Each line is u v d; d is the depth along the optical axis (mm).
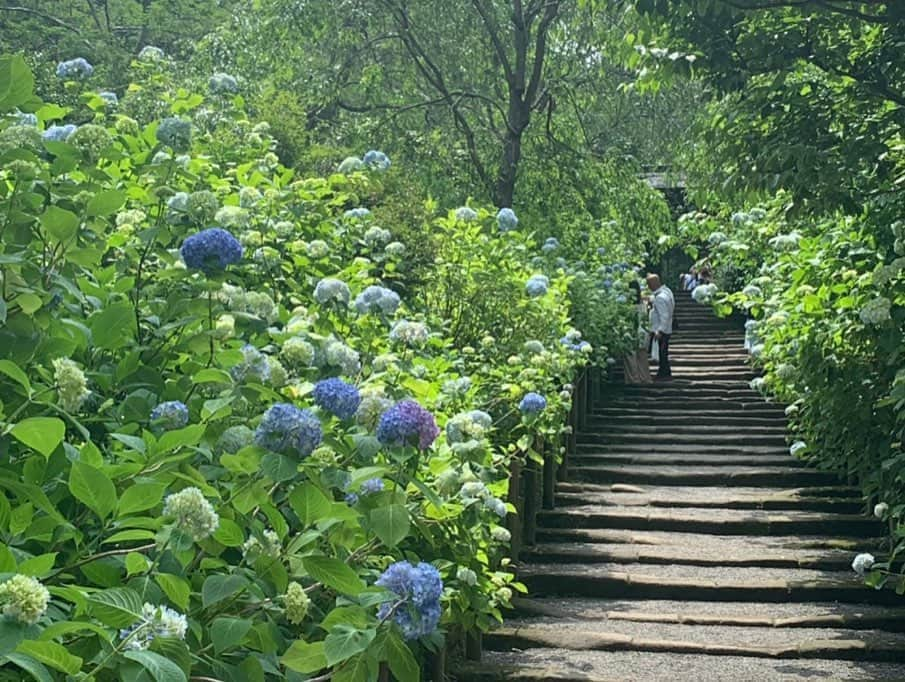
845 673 6973
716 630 7805
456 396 5879
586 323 15133
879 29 7750
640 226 19328
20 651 2182
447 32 18703
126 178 5602
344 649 2955
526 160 18688
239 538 2934
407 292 10102
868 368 9008
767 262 13797
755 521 10219
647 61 7992
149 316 4102
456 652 6871
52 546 2867
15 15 20906
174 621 2438
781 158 7527
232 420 3564
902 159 8086
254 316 4004
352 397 3344
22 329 3396
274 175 7320
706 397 16500
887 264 8859
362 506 3332
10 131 3865
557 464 11180
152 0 23172
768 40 7676
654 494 11375
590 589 8664
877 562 9062
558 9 18562
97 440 3674
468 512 4734
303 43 18453
